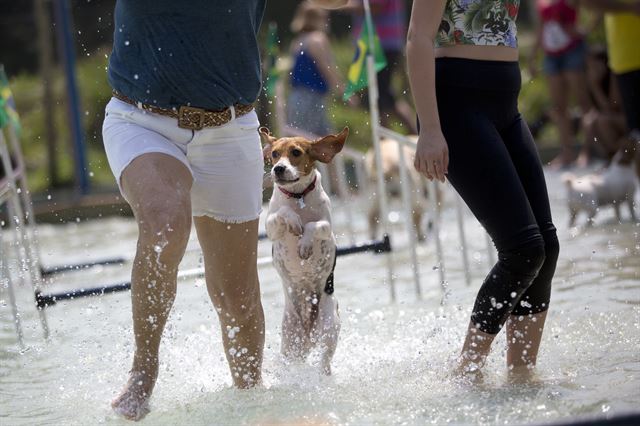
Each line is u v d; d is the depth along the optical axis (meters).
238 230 6.72
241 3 6.41
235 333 7.04
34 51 29.09
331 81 16.05
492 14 6.89
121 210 21.30
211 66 6.38
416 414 6.23
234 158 6.62
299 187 8.42
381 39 18.08
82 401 7.24
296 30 16.64
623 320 8.69
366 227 16.58
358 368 7.72
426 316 9.74
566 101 21.62
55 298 9.54
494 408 6.23
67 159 26.70
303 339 8.35
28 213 11.73
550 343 8.10
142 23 6.32
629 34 14.39
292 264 8.30
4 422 6.82
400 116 18.38
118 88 6.54
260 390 7.05
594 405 6.13
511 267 6.83
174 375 7.61
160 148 6.34
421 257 13.67
